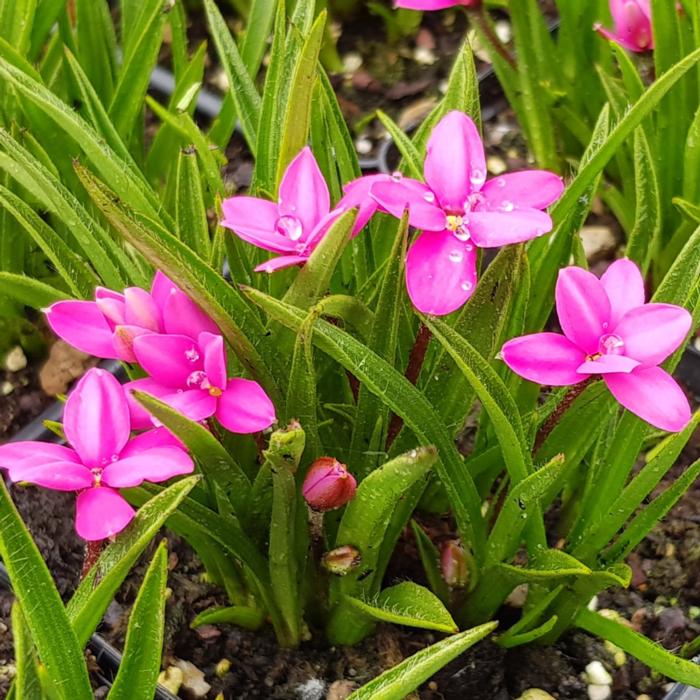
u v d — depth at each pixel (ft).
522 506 1.19
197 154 1.44
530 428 1.25
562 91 1.60
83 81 1.40
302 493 1.19
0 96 1.46
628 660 1.35
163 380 1.13
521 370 1.11
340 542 1.21
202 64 1.53
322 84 1.29
